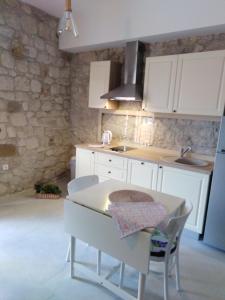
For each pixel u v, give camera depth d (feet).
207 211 8.56
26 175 12.77
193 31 9.30
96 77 12.26
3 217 9.89
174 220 5.13
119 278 6.73
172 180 9.35
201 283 6.77
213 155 10.13
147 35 10.09
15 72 11.33
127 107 12.48
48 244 8.20
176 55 9.47
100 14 11.37
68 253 7.36
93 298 6.00
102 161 11.52
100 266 6.97
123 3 10.54
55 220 9.88
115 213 5.57
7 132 11.42
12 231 8.87
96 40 11.74
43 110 13.16
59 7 11.66
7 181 11.82
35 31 11.94
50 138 13.92
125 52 11.57
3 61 10.73
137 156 10.35
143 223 5.22
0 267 6.90
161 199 6.60
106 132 12.93
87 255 7.73
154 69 10.18
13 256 7.44
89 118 14.21
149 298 6.11
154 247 5.80
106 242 5.69
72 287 6.32
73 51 13.78
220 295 6.36
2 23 10.45
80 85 14.24
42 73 12.73
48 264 7.17
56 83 13.70
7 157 11.62
